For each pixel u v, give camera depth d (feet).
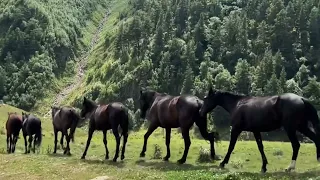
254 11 527.40
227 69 453.99
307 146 179.01
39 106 542.98
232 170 60.70
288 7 478.18
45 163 74.79
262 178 52.21
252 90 380.99
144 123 364.38
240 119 60.90
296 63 438.40
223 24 526.98
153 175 58.23
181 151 152.66
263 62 395.14
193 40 481.05
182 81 442.50
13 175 67.05
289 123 54.75
